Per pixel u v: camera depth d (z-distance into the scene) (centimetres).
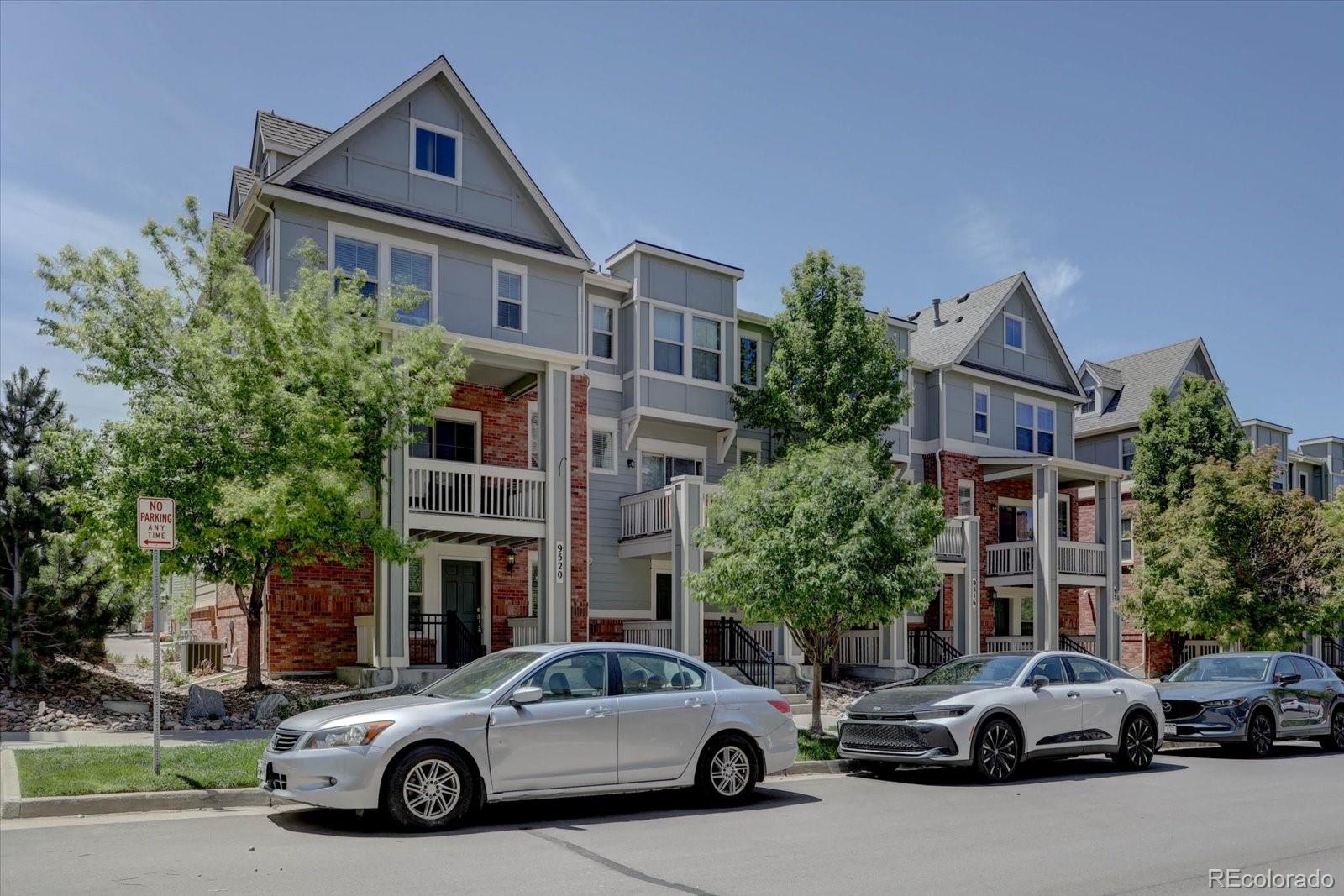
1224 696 1562
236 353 1645
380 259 2017
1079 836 903
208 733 1391
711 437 2564
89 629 1634
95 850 788
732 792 1033
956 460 2992
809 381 2394
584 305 2303
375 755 858
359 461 1647
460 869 743
